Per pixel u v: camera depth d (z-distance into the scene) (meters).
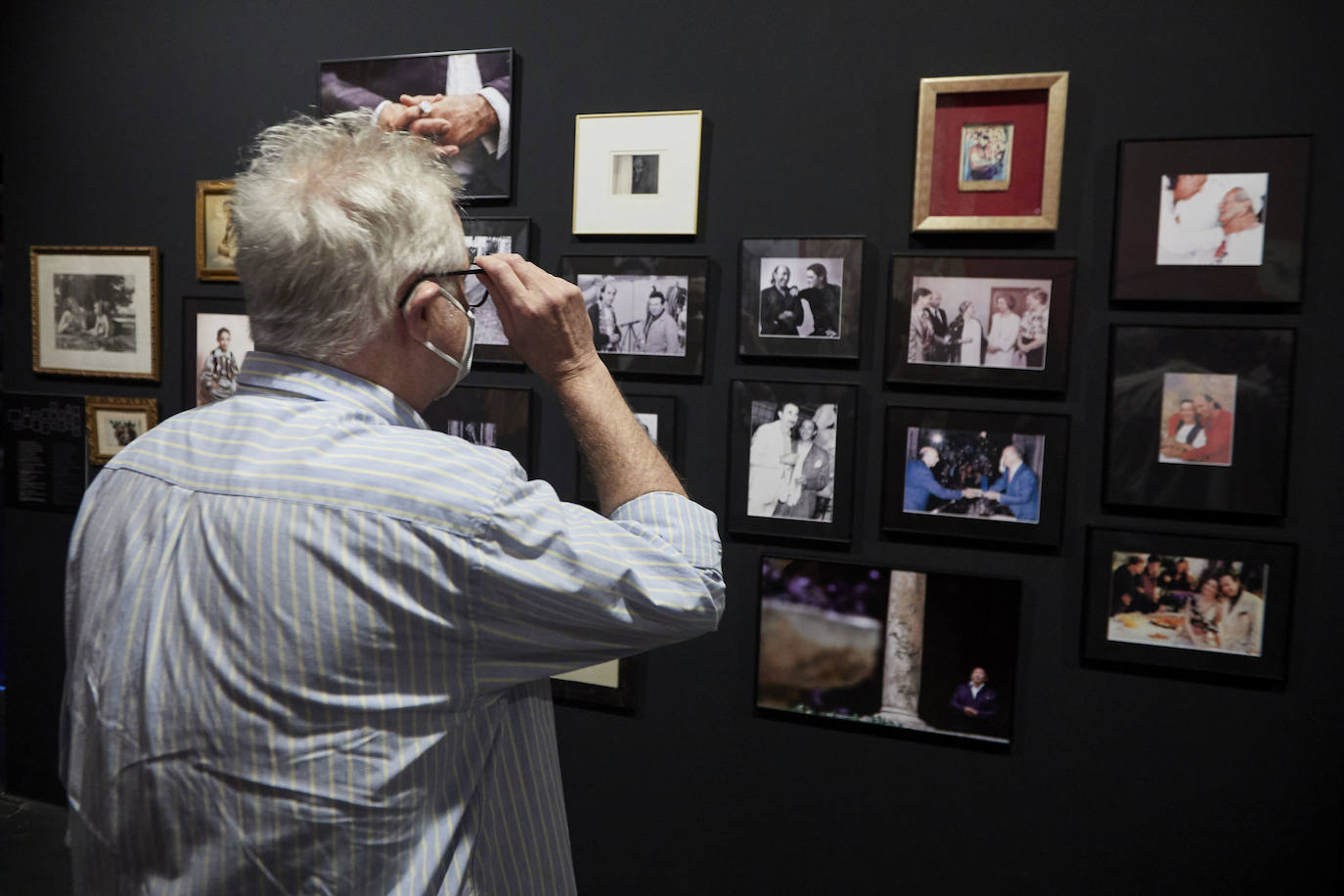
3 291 2.62
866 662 1.99
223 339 2.38
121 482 0.87
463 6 2.16
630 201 2.04
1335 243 1.67
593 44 2.07
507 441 2.18
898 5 1.88
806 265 1.95
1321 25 1.65
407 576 0.77
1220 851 1.81
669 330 2.04
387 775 0.78
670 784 2.16
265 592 0.76
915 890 2.01
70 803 0.85
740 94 1.98
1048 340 1.82
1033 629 1.89
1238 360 1.72
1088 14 1.77
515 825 0.95
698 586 0.91
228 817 0.75
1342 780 1.73
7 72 2.54
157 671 0.78
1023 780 1.92
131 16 2.42
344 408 0.85
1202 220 1.72
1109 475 1.80
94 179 2.49
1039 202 1.81
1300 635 1.74
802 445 1.98
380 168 0.88
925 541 1.95
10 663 2.71
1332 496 1.71
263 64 2.31
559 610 0.82
